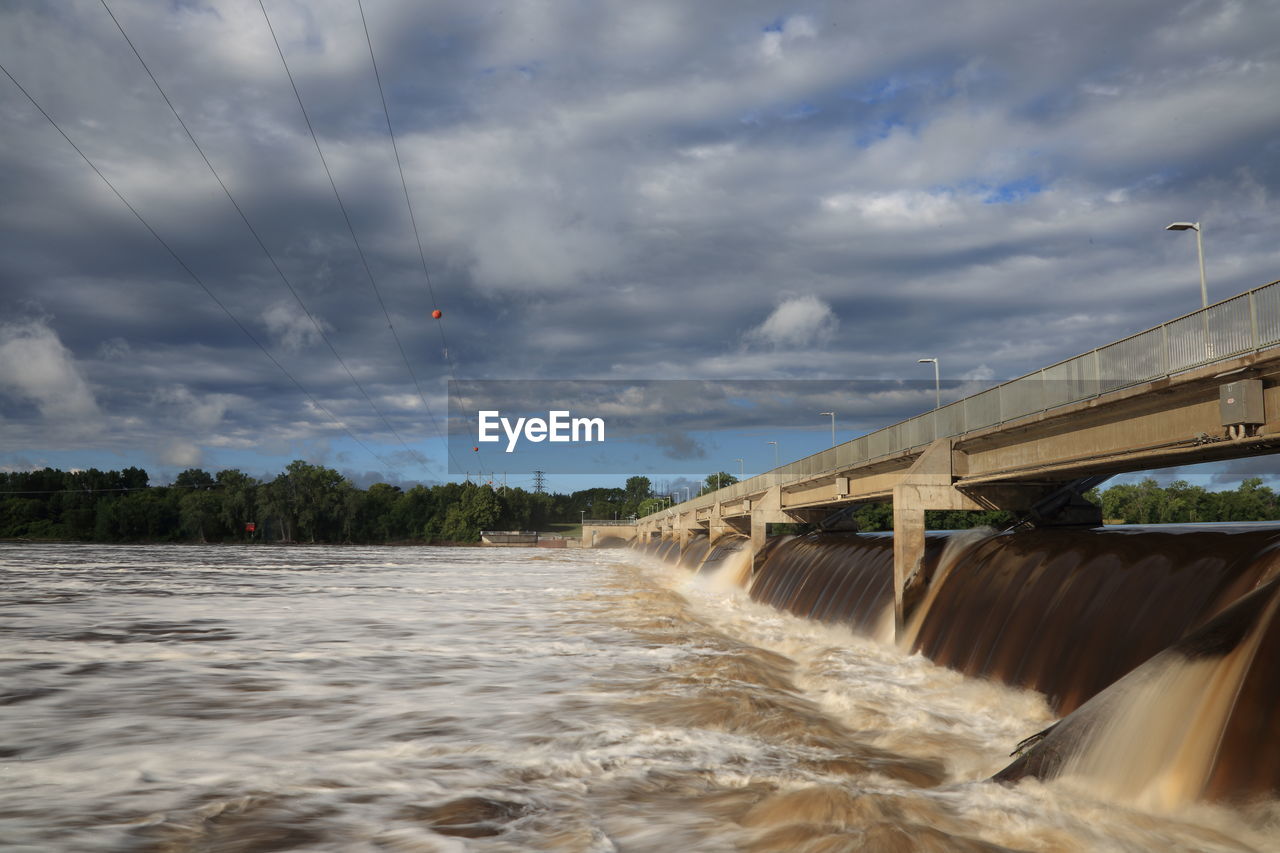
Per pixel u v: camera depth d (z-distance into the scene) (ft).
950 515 339.57
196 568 306.96
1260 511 453.99
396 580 233.76
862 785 41.52
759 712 58.34
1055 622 68.08
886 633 102.12
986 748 51.57
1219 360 64.23
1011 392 96.27
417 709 59.06
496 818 35.91
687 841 32.96
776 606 152.66
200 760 45.44
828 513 204.74
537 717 56.54
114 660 81.10
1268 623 34.37
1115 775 35.86
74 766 44.14
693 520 355.36
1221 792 31.83
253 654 85.46
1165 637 55.16
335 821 35.50
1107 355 78.84
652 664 80.12
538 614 131.64
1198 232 102.22
